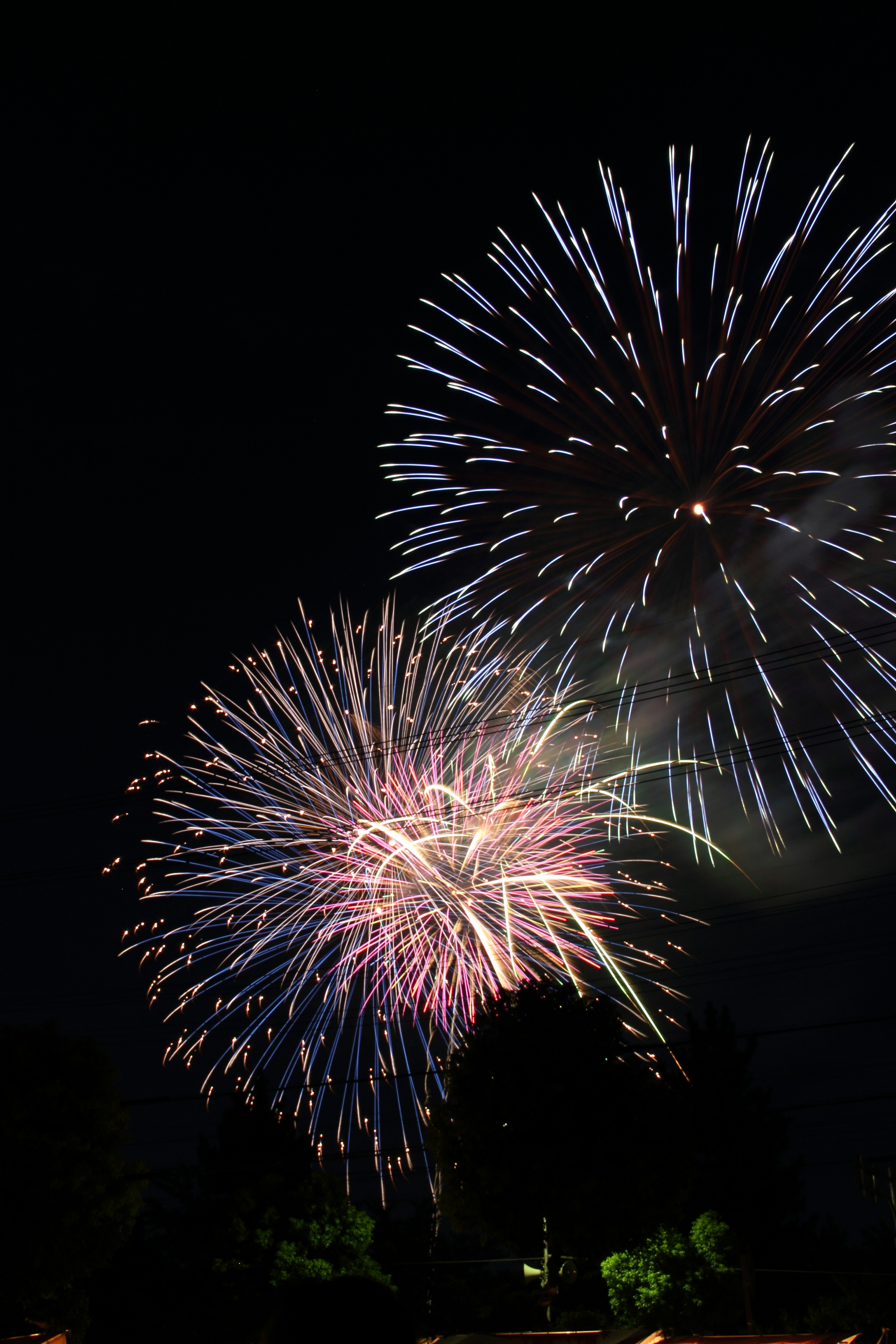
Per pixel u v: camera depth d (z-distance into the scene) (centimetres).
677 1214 2144
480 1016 2256
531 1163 2091
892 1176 2980
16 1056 2080
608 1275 2861
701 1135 3884
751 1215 3809
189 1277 3094
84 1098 2084
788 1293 3919
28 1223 1989
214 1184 3559
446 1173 2181
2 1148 2000
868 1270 4497
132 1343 3020
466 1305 4300
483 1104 2139
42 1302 2228
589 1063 2152
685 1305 2755
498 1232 2138
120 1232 2098
